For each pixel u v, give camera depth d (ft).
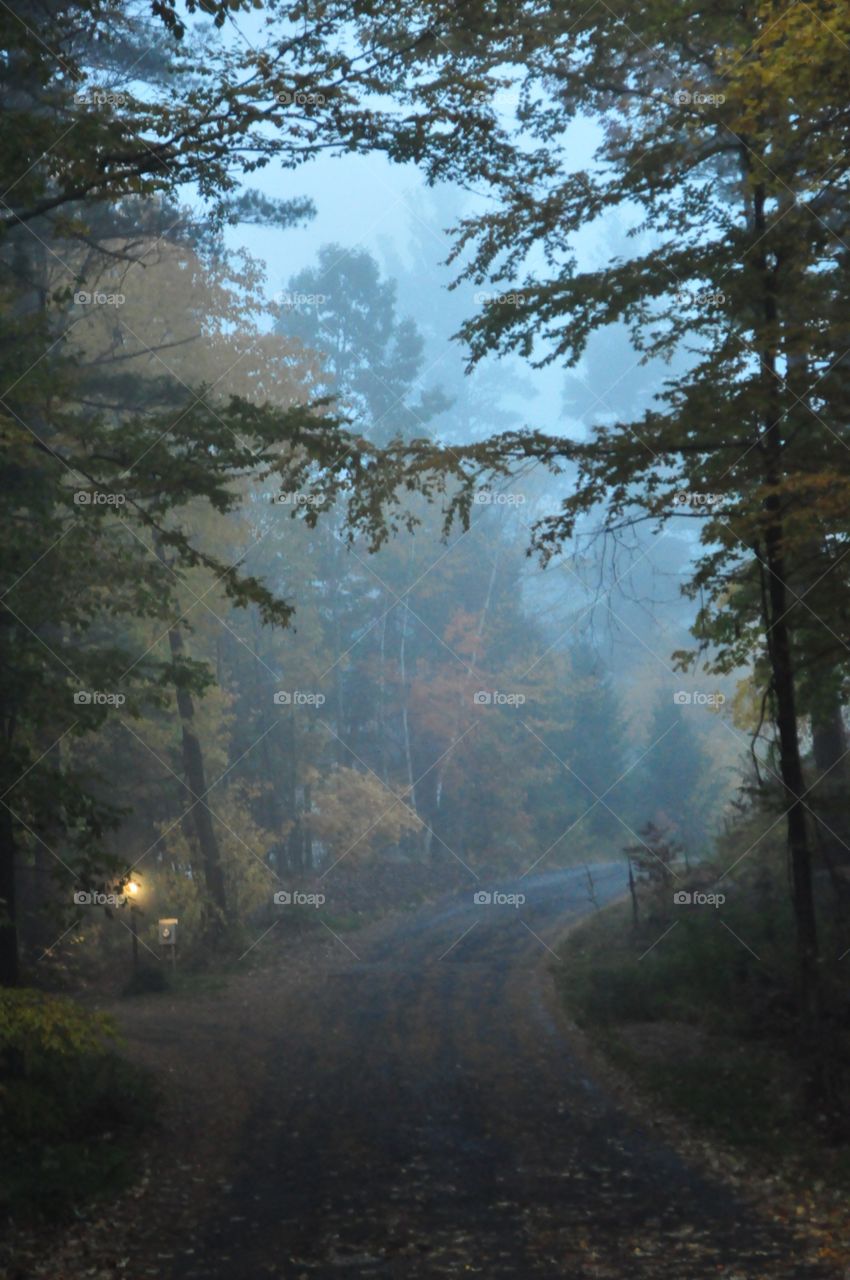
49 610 50.01
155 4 33.24
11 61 46.91
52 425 47.34
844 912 54.95
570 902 134.41
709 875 86.38
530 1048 62.08
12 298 47.80
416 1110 49.19
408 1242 32.40
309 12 35.76
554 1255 30.86
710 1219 33.83
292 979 93.66
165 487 45.83
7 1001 33.04
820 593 44.75
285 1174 40.19
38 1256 32.30
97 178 37.11
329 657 156.15
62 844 75.15
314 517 47.16
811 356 43.78
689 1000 65.26
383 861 163.73
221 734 118.73
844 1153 39.91
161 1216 35.91
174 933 94.99
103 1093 47.26
